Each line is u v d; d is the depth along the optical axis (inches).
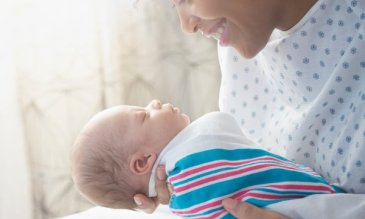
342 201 36.5
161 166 42.0
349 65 38.4
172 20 82.4
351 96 39.1
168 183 41.6
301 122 42.3
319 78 41.6
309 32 40.3
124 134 43.1
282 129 45.3
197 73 84.7
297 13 40.1
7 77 64.9
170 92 84.1
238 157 39.9
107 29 73.9
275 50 42.9
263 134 48.3
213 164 39.3
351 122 38.2
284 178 38.5
